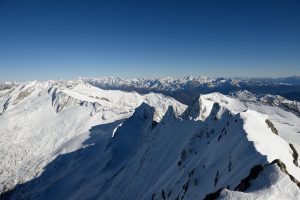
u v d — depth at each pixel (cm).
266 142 6338
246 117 7619
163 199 8506
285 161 5703
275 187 4312
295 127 16350
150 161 12825
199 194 6600
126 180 13862
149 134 18300
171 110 15450
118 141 19888
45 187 19450
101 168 18612
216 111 10188
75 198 15762
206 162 7662
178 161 9994
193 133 10756
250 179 4900
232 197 4291
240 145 6406
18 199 19600
